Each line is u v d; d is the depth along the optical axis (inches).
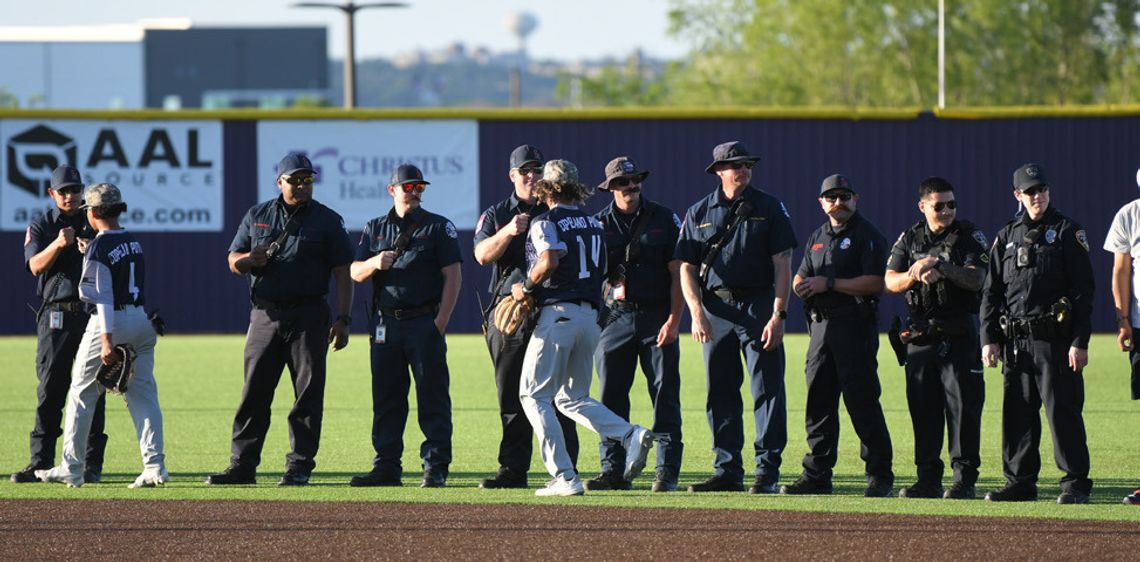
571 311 1296.8
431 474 1400.1
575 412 1316.4
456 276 1407.5
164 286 3560.5
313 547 1059.3
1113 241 1300.4
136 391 1393.9
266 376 1413.6
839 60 6983.3
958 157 3548.2
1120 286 1296.8
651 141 3543.3
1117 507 1229.7
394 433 1414.9
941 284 1285.7
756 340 1359.5
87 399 1385.3
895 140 3548.2
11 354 3031.5
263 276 1406.3
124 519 1173.7
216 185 3548.2
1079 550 1034.7
